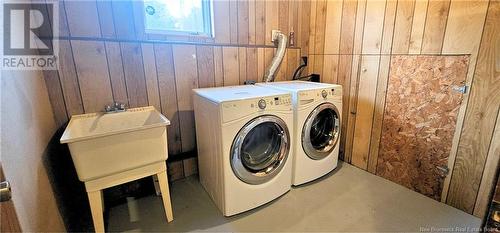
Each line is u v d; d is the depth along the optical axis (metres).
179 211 1.79
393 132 2.06
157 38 1.88
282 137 1.82
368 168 2.33
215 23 2.10
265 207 1.83
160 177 1.58
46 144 1.35
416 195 1.94
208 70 2.16
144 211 1.80
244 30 2.28
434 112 1.77
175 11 1.98
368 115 2.23
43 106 1.41
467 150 1.64
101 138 1.29
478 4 1.46
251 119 1.61
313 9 2.58
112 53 1.73
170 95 2.03
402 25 1.86
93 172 1.33
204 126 1.80
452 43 1.61
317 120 2.14
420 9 1.74
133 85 1.85
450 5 1.58
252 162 1.79
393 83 1.99
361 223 1.64
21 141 0.98
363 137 2.32
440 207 1.78
